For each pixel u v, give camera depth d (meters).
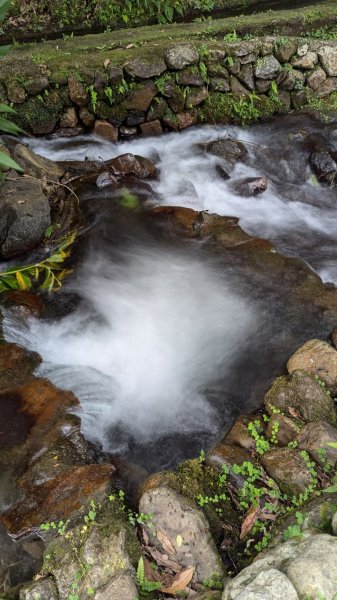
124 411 2.80
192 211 3.96
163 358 3.05
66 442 2.58
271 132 4.81
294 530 2.15
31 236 3.51
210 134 4.82
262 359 3.03
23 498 2.41
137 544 2.22
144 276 3.53
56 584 2.09
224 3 6.27
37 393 2.75
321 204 4.25
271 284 3.43
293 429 2.57
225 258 3.63
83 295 3.38
